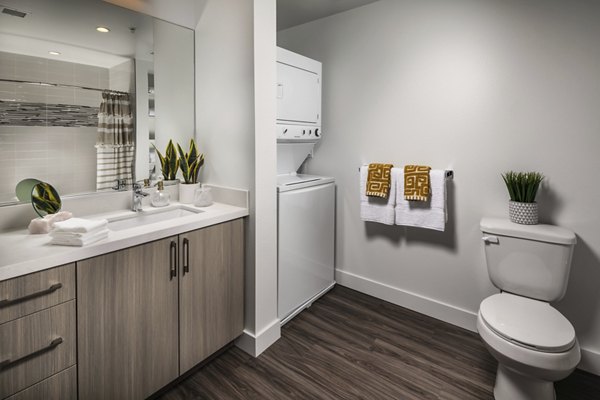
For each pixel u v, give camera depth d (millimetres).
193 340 1726
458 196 2238
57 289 1205
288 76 2332
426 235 2422
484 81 2061
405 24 2344
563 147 1842
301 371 1866
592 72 1733
